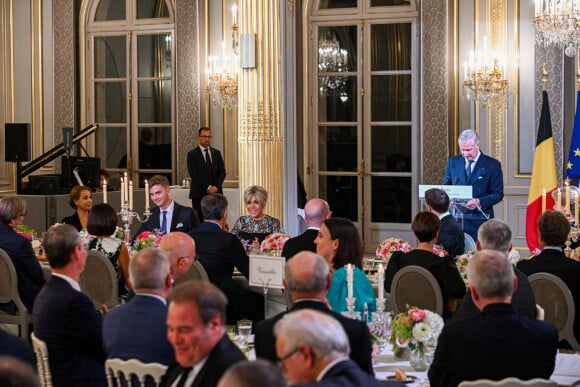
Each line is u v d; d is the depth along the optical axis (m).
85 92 12.36
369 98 11.31
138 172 12.27
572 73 10.17
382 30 11.25
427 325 4.09
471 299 3.94
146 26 12.15
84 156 11.77
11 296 6.08
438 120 10.79
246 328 4.50
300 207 10.77
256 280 5.22
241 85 8.72
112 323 3.78
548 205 8.55
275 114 8.66
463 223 8.02
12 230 6.21
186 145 11.80
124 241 7.02
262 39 8.62
